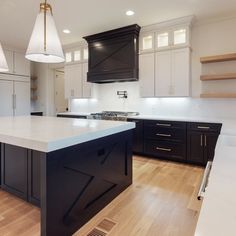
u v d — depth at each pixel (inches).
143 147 159.9
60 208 63.2
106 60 176.4
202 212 22.5
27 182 84.3
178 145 145.2
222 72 147.9
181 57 150.0
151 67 162.4
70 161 66.4
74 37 189.0
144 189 102.4
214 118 147.9
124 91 191.2
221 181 31.0
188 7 129.4
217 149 52.1
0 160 94.8
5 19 150.1
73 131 71.5
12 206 85.3
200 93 155.6
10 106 226.8
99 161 82.0
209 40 151.6
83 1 121.9
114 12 136.8
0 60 97.3
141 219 77.4
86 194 75.0
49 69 257.8
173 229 71.5
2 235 67.8
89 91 199.9
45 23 79.4
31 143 57.7
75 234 68.8
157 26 156.6
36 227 72.1
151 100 177.8
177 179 115.6
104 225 73.8
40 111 264.5
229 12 136.6
